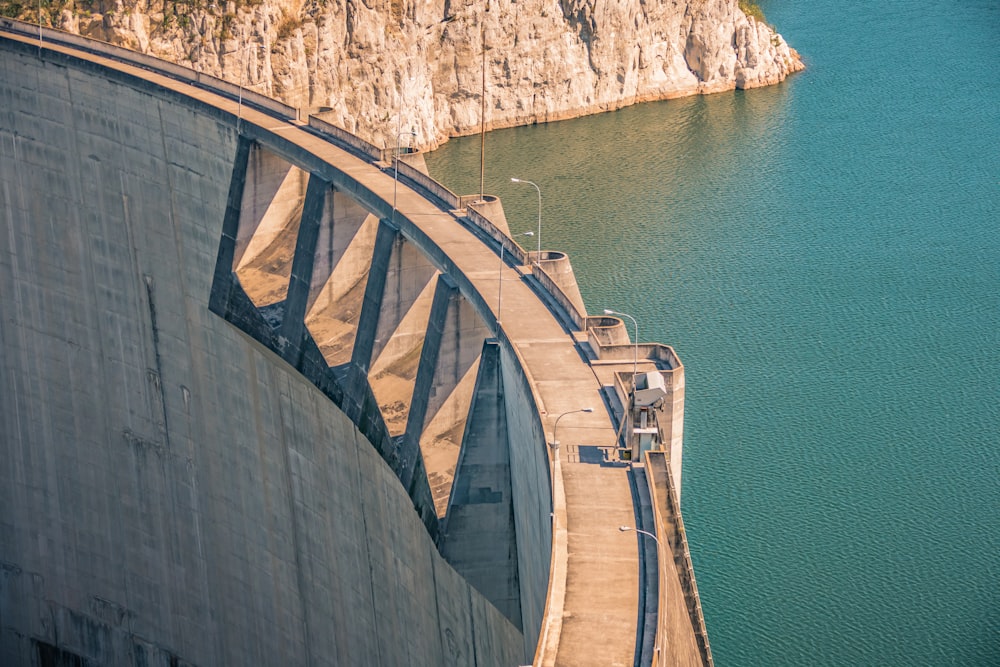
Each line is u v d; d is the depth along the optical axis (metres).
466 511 87.56
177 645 135.38
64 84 130.75
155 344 128.50
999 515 124.25
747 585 116.94
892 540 121.62
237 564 126.31
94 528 139.00
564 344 82.06
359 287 110.38
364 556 108.62
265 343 112.25
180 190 123.00
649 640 58.81
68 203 132.88
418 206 100.81
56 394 138.62
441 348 91.62
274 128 114.25
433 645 99.31
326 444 110.19
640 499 67.81
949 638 111.50
